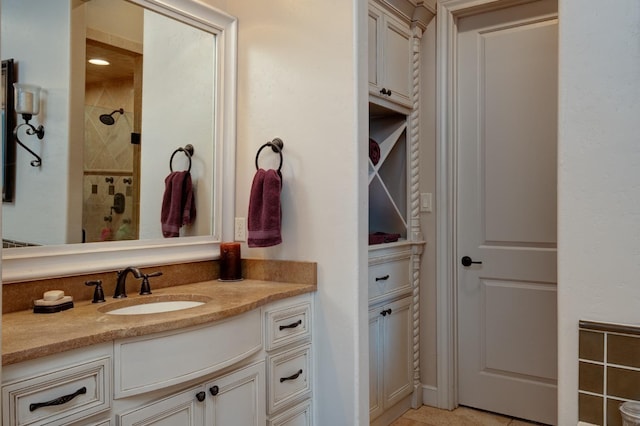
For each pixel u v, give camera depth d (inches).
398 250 107.9
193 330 56.8
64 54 66.2
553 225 104.0
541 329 105.2
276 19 84.1
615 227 47.0
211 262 85.4
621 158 46.8
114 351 50.1
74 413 46.5
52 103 64.7
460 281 114.8
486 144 111.8
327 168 78.7
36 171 62.6
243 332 64.3
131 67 74.6
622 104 46.8
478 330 112.7
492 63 111.0
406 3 106.4
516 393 108.1
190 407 57.8
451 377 113.7
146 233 76.1
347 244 76.8
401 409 111.0
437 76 114.0
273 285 79.2
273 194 79.6
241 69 88.2
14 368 42.3
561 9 49.6
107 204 71.0
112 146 71.9
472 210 113.4
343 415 77.1
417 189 115.6
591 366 47.8
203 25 83.9
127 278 71.7
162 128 78.7
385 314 103.0
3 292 57.8
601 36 47.7
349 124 76.7
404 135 116.0
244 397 65.6
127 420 51.0
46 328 50.1
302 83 81.4
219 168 86.6
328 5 78.8
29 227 61.4
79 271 65.4
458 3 110.9
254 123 86.6
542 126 105.3
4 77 59.6
